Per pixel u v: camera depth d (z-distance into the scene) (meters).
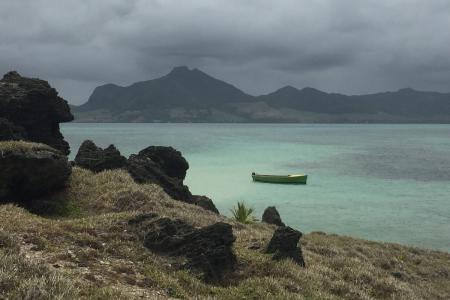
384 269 30.53
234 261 19.45
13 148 27.08
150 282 15.27
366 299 20.23
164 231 19.30
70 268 14.62
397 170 114.31
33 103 42.78
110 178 32.81
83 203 29.05
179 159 43.81
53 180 28.81
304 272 20.33
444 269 34.28
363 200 72.31
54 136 46.66
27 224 18.48
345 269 24.84
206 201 41.50
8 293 10.47
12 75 45.00
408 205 68.56
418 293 25.62
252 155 150.88
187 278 16.55
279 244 21.77
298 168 116.31
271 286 17.64
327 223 56.22
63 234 17.83
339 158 146.38
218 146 191.12
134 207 28.66
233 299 15.87
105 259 16.52
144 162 37.91
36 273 11.95
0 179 26.12
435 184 91.06
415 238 49.56
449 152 176.25
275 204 68.19
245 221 38.38
